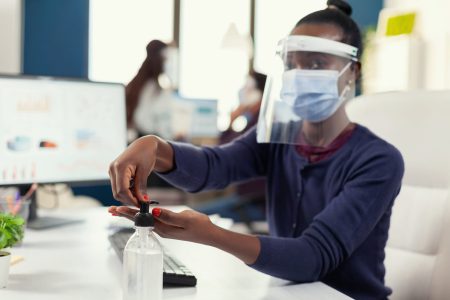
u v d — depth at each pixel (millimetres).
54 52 4566
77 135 1641
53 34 4547
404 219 1260
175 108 4258
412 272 1208
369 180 1029
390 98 1374
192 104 4324
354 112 1441
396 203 1286
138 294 688
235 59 5203
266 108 1163
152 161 1009
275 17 5453
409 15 4172
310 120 1130
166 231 824
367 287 1065
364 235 1003
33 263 1029
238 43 4891
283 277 908
